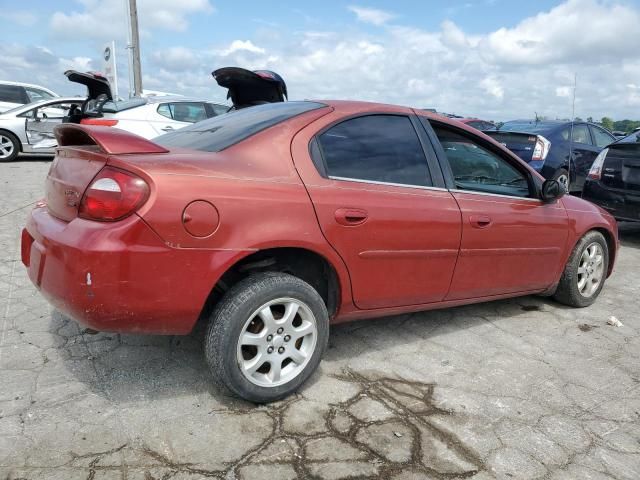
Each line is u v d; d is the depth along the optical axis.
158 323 2.29
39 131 11.55
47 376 2.73
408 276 3.01
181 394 2.63
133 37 14.27
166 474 2.07
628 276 5.23
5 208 6.49
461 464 2.23
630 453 2.39
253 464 2.15
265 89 7.33
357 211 2.71
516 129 8.79
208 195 2.29
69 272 2.16
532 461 2.29
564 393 2.88
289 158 2.64
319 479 2.09
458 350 3.34
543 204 3.76
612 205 6.39
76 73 8.52
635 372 3.18
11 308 3.56
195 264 2.27
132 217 2.15
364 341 3.39
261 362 2.51
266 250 2.64
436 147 3.24
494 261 3.46
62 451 2.16
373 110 3.05
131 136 2.41
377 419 2.52
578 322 3.95
